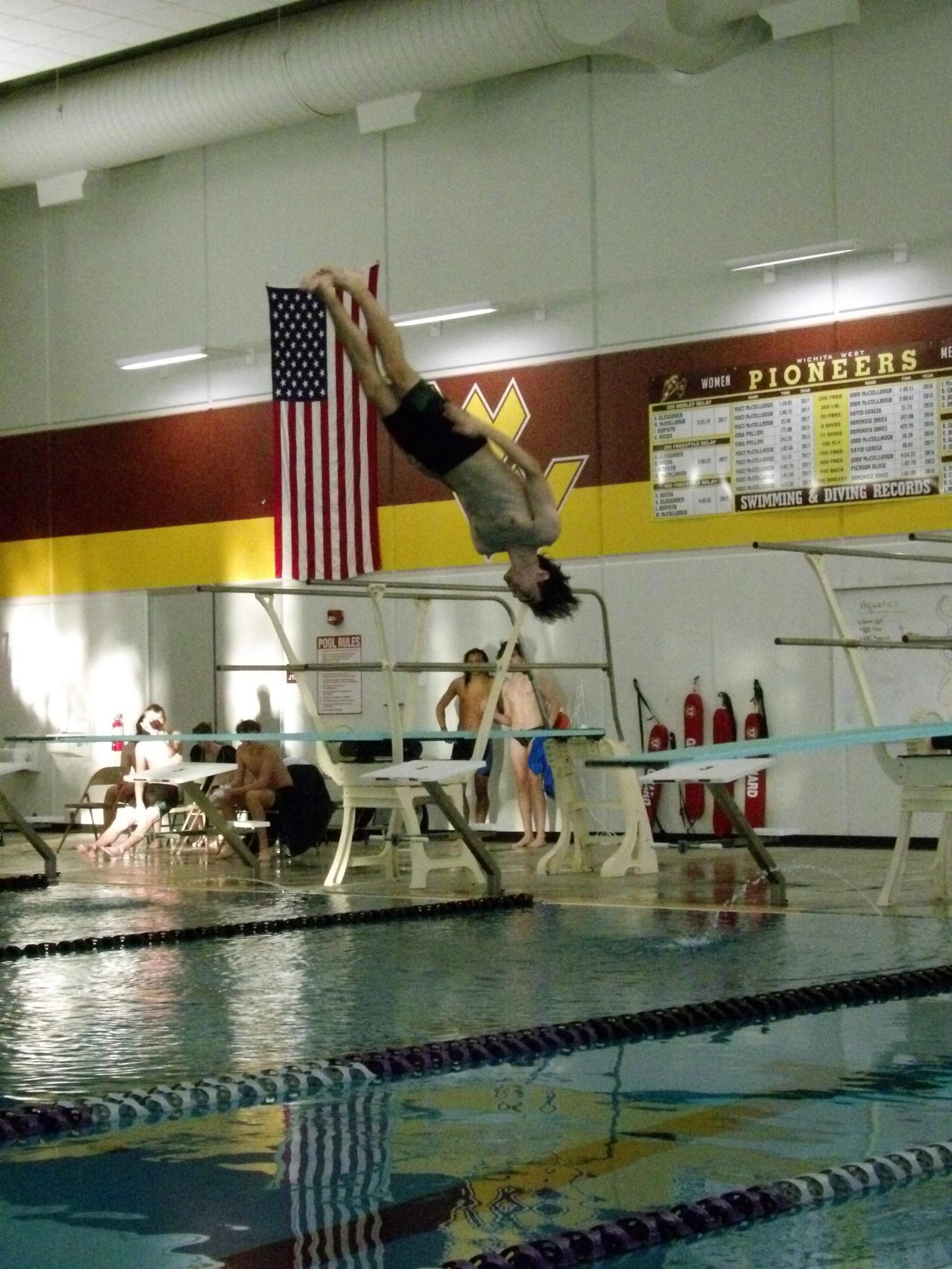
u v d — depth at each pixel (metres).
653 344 14.92
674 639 14.80
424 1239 3.68
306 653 16.98
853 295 13.88
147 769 15.79
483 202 15.88
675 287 14.80
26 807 19.08
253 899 11.16
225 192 17.61
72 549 18.80
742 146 14.42
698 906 10.12
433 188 16.19
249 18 16.56
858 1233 3.71
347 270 6.21
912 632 13.59
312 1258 3.57
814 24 13.42
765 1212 3.88
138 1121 4.87
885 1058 5.59
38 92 17.56
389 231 16.47
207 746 16.97
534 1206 3.91
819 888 10.95
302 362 15.69
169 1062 5.68
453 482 6.32
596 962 7.89
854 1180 4.09
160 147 17.11
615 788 14.99
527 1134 4.59
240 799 14.68
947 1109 4.82
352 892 11.51
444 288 16.14
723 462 14.53
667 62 13.94
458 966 7.86
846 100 13.90
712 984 7.14
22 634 19.20
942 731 8.48
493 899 10.52
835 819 13.97
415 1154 4.39
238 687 17.53
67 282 18.86
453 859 11.98
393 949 8.55
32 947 8.57
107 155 17.45
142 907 10.73
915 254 13.59
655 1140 4.49
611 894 10.98
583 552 15.30
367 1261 3.54
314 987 7.33
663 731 14.76
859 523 13.88
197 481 17.84
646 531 14.95
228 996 7.12
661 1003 6.68
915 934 8.65
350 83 15.39
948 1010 6.61
